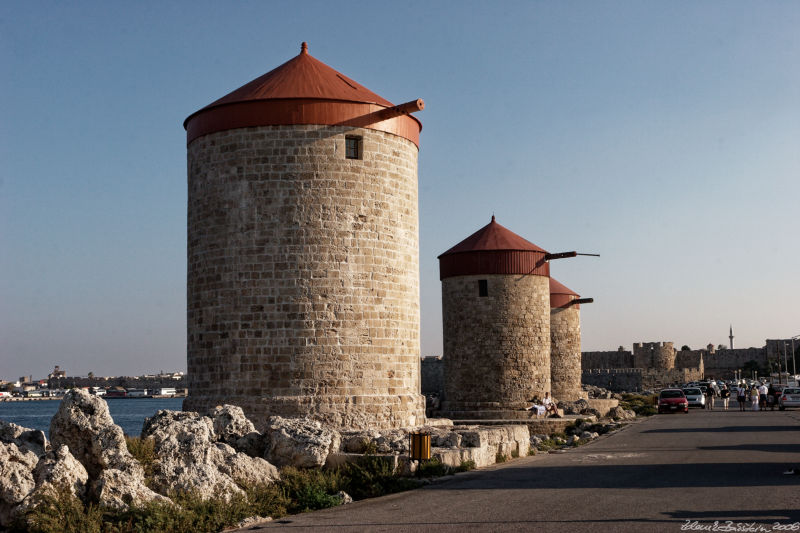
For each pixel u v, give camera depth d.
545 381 40.53
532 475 16.77
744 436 26.88
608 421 40.16
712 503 12.55
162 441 14.52
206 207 22.61
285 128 22.02
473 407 39.75
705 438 26.34
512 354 39.69
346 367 21.73
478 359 39.88
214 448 15.16
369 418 21.81
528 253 40.53
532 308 40.38
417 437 16.53
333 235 21.94
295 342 21.50
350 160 22.27
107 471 12.37
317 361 21.52
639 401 64.12
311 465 16.28
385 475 15.76
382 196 22.75
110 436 13.06
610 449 23.34
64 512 11.40
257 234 21.84
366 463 16.38
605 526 10.80
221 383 21.89
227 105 22.36
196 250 22.89
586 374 94.75
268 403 21.31
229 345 21.81
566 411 43.16
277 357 21.48
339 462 16.62
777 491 13.74
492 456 19.75
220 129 22.44
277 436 16.67
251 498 13.76
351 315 21.92
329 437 16.75
